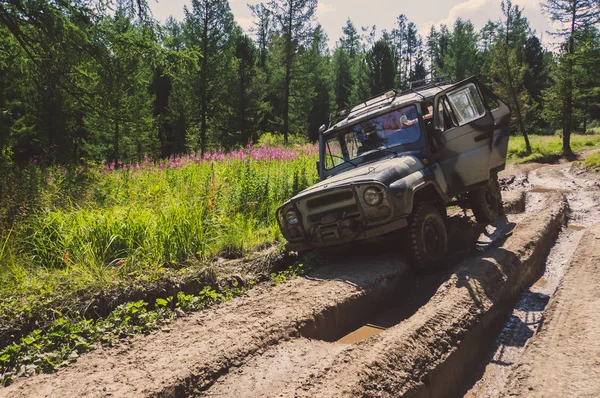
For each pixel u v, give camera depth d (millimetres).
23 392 3035
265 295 4922
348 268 5711
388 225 5281
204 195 8852
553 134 51438
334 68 70750
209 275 5359
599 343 3547
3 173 8758
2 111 14219
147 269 5523
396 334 3746
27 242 6238
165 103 51094
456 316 4223
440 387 3445
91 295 4598
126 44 12664
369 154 6531
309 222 5828
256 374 3264
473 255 6312
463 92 6742
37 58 11781
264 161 13266
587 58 29953
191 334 3930
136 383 3061
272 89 50875
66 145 22672
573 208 10227
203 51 37469
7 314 4133
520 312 4996
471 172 6426
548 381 3195
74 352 3617
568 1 31812
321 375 3098
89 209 7973
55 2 11219
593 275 5086
